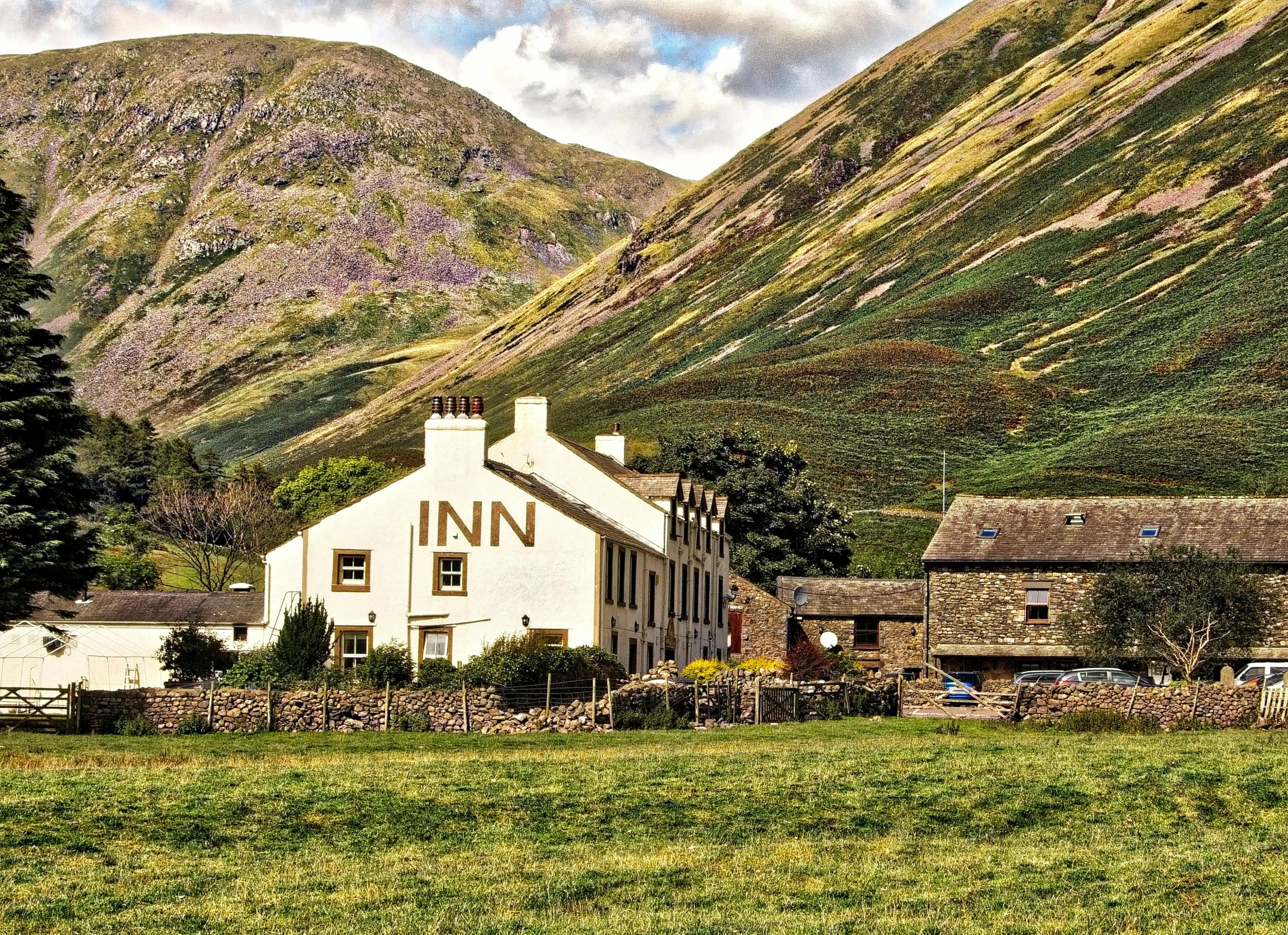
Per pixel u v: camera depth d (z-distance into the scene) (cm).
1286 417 16712
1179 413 17625
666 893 2303
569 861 2530
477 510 5828
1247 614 6059
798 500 10388
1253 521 7144
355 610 5812
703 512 7369
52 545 4812
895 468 17550
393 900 2239
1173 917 2147
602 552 5759
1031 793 3159
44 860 2494
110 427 17738
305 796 3031
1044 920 2122
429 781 3222
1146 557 6675
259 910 2180
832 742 4125
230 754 3859
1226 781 3309
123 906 2205
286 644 5350
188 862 2505
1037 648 7106
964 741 4178
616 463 7519
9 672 6731
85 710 4525
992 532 7425
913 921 2116
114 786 3120
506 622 5747
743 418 19988
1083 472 15850
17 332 5022
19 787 3097
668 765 3488
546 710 4544
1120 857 2583
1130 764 3525
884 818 2939
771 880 2391
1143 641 6041
